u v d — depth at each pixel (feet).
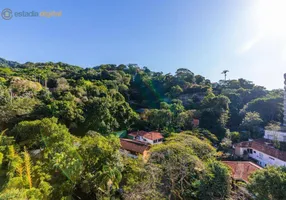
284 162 76.02
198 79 221.25
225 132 112.98
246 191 44.27
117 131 109.70
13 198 23.73
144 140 101.96
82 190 40.65
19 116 78.74
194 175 47.60
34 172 38.40
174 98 177.68
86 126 91.91
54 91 119.44
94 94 124.57
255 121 119.24
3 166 41.19
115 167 42.52
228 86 201.67
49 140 49.19
